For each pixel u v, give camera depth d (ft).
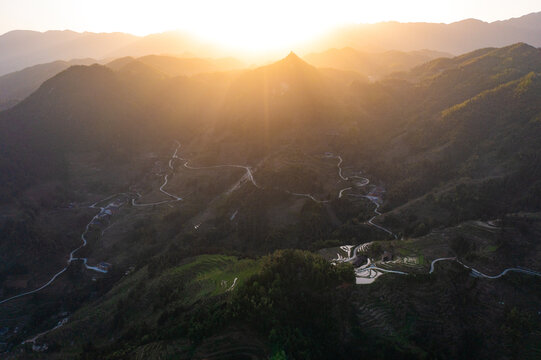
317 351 249.55
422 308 282.15
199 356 249.75
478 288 297.94
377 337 263.70
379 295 293.23
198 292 340.39
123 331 331.98
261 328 261.44
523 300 288.51
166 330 279.69
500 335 265.13
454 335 265.13
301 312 273.75
